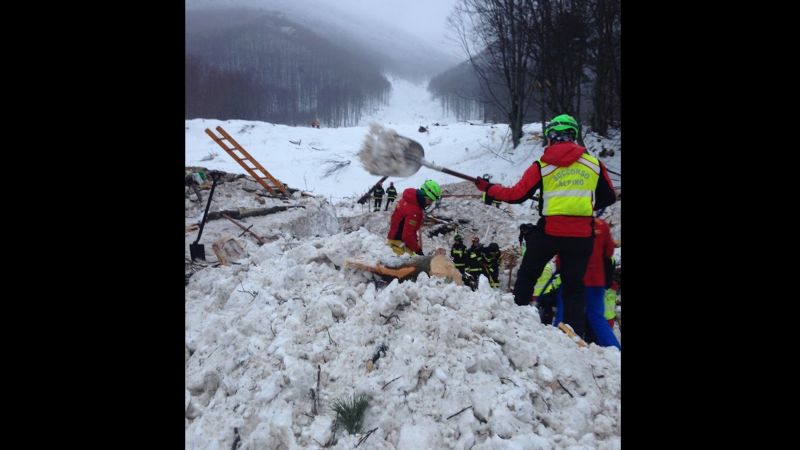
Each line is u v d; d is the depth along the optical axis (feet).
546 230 12.75
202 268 18.10
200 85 300.40
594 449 7.73
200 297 15.99
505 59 87.40
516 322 10.37
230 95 318.45
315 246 14.85
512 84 88.69
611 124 78.54
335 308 10.70
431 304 10.28
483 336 9.50
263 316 10.92
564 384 9.08
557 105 80.38
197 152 104.53
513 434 7.75
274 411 8.50
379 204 61.16
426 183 19.29
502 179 75.25
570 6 76.59
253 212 31.12
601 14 73.20
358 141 118.21
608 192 12.91
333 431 8.23
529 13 81.46
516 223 47.29
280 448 8.14
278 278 12.86
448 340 9.27
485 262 25.20
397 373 8.85
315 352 9.57
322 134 122.72
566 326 11.49
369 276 12.80
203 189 33.42
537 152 79.66
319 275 13.07
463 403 8.21
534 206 51.78
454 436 7.84
